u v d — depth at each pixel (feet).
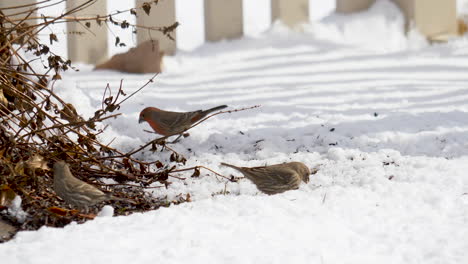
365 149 38.14
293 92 50.34
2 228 26.20
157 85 53.01
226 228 23.98
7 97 36.01
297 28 68.64
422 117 42.45
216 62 61.77
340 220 25.94
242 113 44.80
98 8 60.34
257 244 22.30
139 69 57.11
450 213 27.40
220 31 66.18
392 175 33.76
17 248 21.09
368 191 30.35
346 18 70.33
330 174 34.73
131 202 30.25
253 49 64.49
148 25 61.82
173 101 47.91
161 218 25.08
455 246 23.18
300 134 40.55
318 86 52.16
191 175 35.50
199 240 22.16
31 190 30.42
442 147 38.14
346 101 47.37
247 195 30.07
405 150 38.09
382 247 23.13
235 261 20.51
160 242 21.95
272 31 67.72
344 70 57.93
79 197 27.45
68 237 22.36
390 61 61.57
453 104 45.62
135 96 48.34
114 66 58.03
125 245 21.52
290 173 31.50
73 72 57.00
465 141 38.63
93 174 33.60
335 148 37.65
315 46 65.82
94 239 22.07
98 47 60.85
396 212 27.35
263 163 36.76
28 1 56.39
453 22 70.95
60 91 41.34
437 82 52.85
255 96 49.42
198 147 39.65
